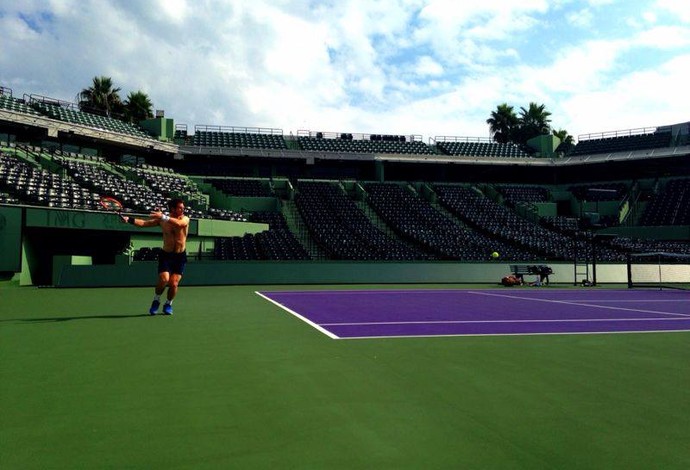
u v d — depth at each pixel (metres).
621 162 44.31
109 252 26.08
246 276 23.56
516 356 6.31
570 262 27.72
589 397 4.49
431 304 13.73
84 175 29.39
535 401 4.36
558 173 47.78
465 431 3.62
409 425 3.74
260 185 39.91
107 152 36.66
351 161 44.12
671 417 3.95
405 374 5.31
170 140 41.75
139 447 3.28
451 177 46.75
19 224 21.50
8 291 18.28
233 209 36.41
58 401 4.27
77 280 20.89
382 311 11.66
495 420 3.86
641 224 40.06
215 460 3.09
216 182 39.41
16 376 5.13
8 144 29.92
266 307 12.48
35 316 10.20
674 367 5.73
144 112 50.72
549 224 39.28
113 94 49.09
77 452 3.20
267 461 3.08
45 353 6.32
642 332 8.47
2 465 3.00
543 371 5.49
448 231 36.22
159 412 3.99
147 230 25.94
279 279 23.92
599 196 43.12
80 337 7.56
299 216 36.84
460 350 6.70
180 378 5.08
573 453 3.23
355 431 3.60
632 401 4.38
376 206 39.34
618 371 5.51
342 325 9.10
